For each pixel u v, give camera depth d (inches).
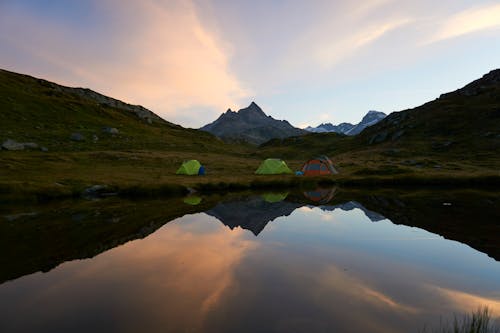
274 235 549.3
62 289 315.6
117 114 4714.6
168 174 1736.0
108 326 238.4
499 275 346.6
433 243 486.3
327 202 967.0
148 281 335.0
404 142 3169.3
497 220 650.2
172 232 578.9
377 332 225.0
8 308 273.3
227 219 705.0
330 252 441.7
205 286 319.3
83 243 504.7
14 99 3358.8
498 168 1790.1
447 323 239.9
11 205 936.9
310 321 242.5
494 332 223.3
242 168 2234.3
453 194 1074.1
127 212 805.2
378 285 318.7
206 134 6456.7
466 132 2842.0
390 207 842.8
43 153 2063.2
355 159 2827.3
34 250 464.4
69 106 3924.7
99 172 1638.8
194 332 226.4
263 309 264.5
